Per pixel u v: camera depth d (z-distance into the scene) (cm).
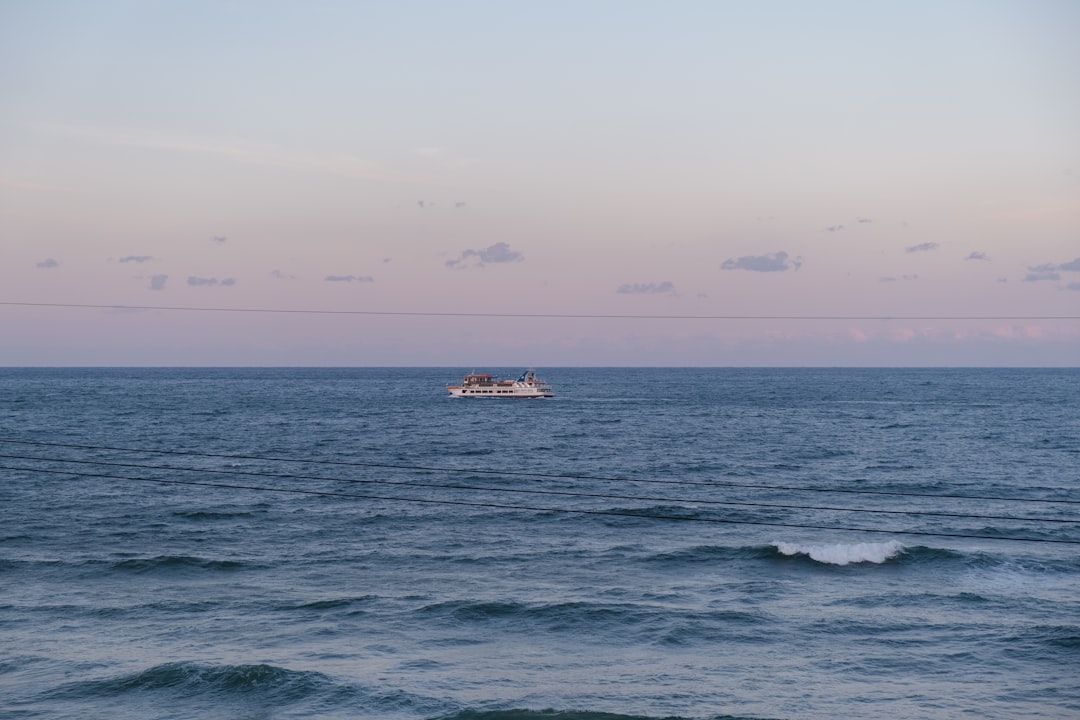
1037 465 10362
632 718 3212
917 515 7131
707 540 6141
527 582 5062
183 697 3425
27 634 4109
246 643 4022
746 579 5097
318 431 15025
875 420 17425
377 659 3841
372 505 7594
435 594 4788
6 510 7200
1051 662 3791
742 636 4122
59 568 5309
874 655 3884
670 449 12225
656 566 5400
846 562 5400
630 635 4147
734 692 3500
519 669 3741
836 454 11506
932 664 3775
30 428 15200
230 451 11981
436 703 3369
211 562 5447
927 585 4941
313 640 4075
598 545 5981
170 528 6569
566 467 10375
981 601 4628
